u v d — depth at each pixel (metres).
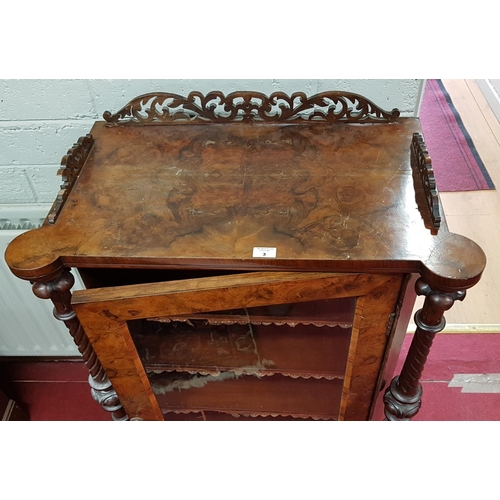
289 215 0.76
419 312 0.75
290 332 0.91
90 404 1.46
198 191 0.81
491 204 1.88
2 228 1.17
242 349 0.91
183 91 0.96
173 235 0.75
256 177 0.83
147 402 0.94
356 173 0.82
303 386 1.00
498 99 2.23
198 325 0.94
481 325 1.54
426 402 1.39
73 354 1.49
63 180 0.81
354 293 0.73
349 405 0.94
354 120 0.90
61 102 0.97
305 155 0.85
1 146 1.05
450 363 1.46
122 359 0.82
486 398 1.39
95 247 0.74
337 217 0.75
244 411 1.02
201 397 1.01
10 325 1.37
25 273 0.72
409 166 0.82
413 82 0.92
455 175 1.99
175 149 0.89
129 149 0.89
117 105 0.98
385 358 0.83
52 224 0.77
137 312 0.74
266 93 0.96
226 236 0.74
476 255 0.68
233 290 0.70
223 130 0.91
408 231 0.72
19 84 0.94
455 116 2.24
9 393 1.49
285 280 0.70
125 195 0.81
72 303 0.71
